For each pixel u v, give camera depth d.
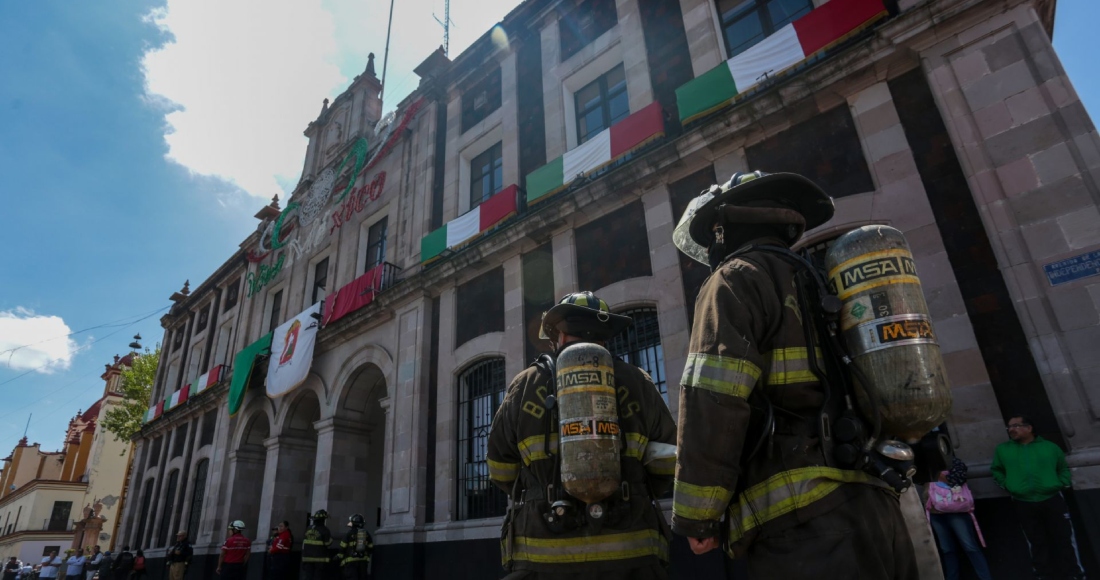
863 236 1.92
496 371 11.50
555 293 10.62
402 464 11.91
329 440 14.41
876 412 1.68
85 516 34.72
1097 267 5.73
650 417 2.66
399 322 13.50
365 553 11.06
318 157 21.28
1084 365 5.57
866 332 1.76
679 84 10.31
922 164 7.21
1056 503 5.17
